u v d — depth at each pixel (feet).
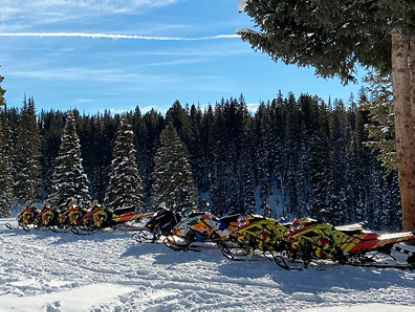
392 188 206.49
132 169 116.88
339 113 355.15
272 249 27.61
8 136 180.04
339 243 24.31
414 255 23.53
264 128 297.74
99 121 360.69
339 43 34.40
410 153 33.06
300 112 326.44
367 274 22.39
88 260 30.73
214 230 30.50
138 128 346.95
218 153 302.04
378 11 29.14
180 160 142.20
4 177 158.40
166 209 38.22
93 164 282.36
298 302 18.72
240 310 17.88
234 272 24.34
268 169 292.20
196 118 402.72
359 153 238.48
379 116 62.59
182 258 29.43
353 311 17.03
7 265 30.01
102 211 47.52
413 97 36.60
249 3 31.35
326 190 219.20
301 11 30.40
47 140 292.81
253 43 34.65
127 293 20.84
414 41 36.50
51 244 40.34
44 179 263.90
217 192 266.16
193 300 19.72
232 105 353.10
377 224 217.56
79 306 18.84
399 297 18.54
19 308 18.65
